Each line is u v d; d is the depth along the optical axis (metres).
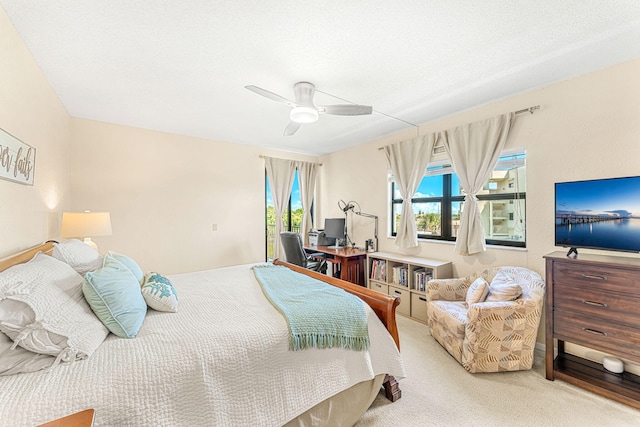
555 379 1.98
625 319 1.68
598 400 1.76
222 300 1.81
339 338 1.51
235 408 1.17
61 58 2.01
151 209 3.70
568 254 2.07
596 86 2.17
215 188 4.23
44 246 2.02
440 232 3.44
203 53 1.95
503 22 1.64
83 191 3.25
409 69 2.18
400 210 3.96
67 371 0.98
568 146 2.31
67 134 3.05
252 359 1.25
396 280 3.51
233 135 4.01
